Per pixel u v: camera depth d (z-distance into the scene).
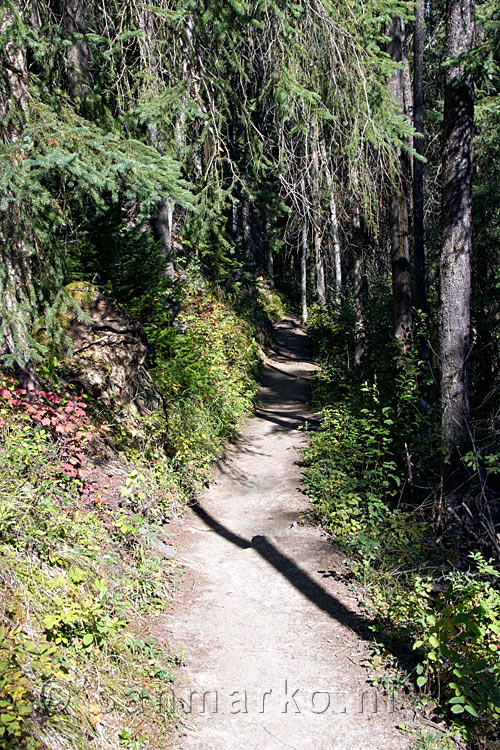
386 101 6.95
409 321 10.34
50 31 5.95
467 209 6.82
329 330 22.45
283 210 7.77
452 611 4.32
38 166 4.52
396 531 6.62
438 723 4.05
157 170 4.62
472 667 3.91
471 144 6.77
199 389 10.59
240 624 5.20
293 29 6.39
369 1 6.74
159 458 7.97
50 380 6.42
